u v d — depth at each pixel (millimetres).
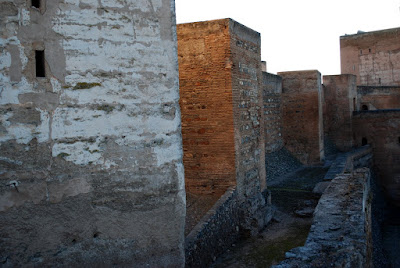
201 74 9297
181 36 9391
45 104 3561
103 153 3838
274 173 16156
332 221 6293
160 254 4156
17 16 3404
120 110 3902
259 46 10922
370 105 28734
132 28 3916
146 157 4043
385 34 36406
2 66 3365
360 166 21719
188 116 9508
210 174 9359
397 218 20438
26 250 3543
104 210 3875
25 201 3520
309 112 19516
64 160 3668
